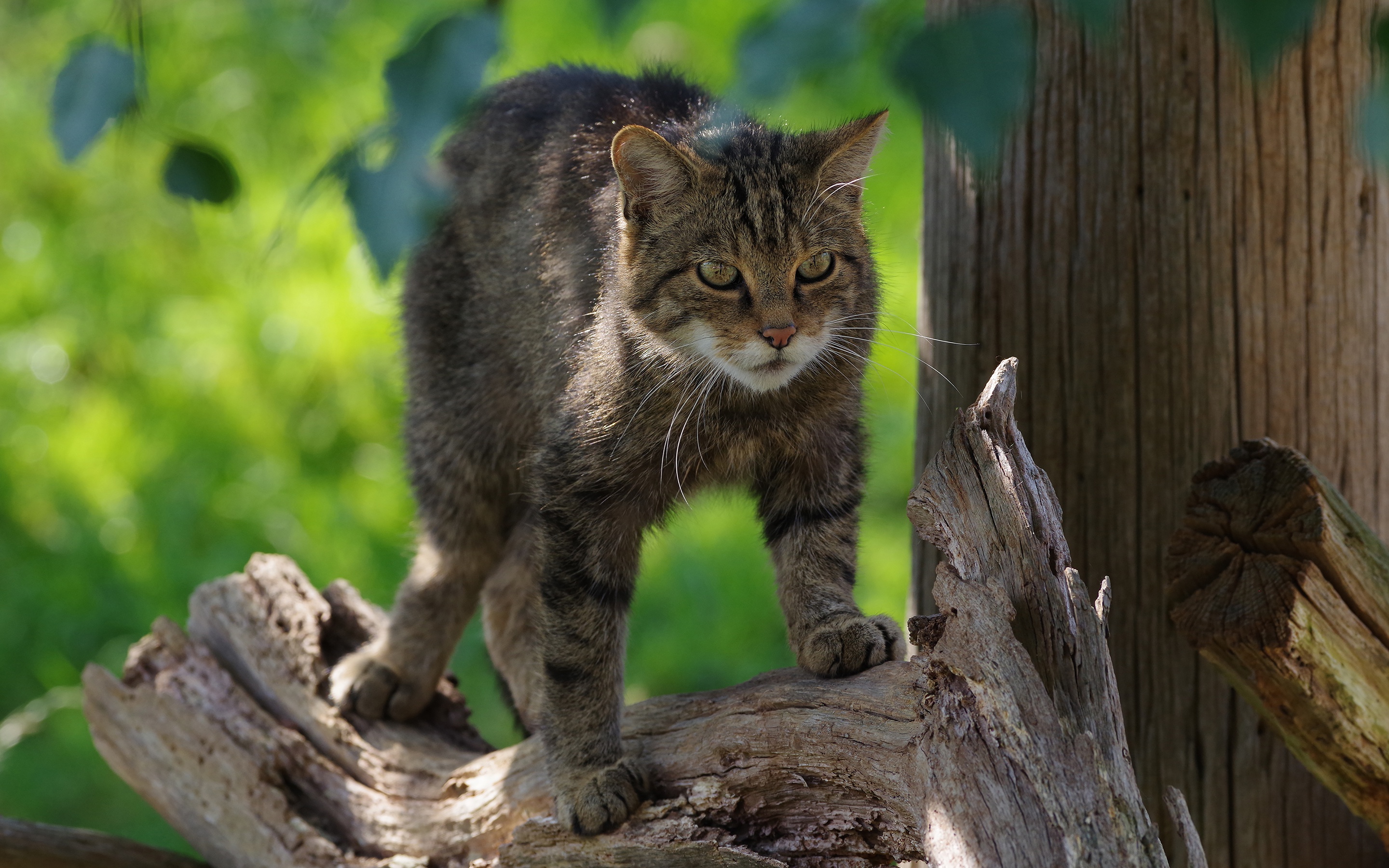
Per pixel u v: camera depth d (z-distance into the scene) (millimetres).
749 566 7766
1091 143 3779
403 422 4656
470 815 3705
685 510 3896
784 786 3002
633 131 3420
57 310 9203
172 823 4230
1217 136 3668
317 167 8781
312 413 8633
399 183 1758
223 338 8836
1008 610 2596
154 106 7754
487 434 4336
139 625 7238
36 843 3992
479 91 1957
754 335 3447
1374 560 3037
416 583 4387
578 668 3525
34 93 9812
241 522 7848
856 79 2273
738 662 7121
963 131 1559
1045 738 2459
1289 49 3236
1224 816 3771
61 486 8023
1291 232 3695
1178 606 3191
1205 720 3771
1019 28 1560
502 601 4500
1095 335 3834
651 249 3543
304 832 3867
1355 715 3000
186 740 4094
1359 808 3168
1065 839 2350
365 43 9453
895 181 9328
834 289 3588
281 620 4324
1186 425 3764
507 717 6508
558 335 3820
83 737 6652
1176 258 3725
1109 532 3859
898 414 8461
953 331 4086
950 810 2510
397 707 4195
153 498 7941
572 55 8695
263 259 2445
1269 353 3729
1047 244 3869
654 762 3268
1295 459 3111
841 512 3711
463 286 4297
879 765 2822
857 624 3258
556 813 3346
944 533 2730
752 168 3516
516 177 4105
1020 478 2734
